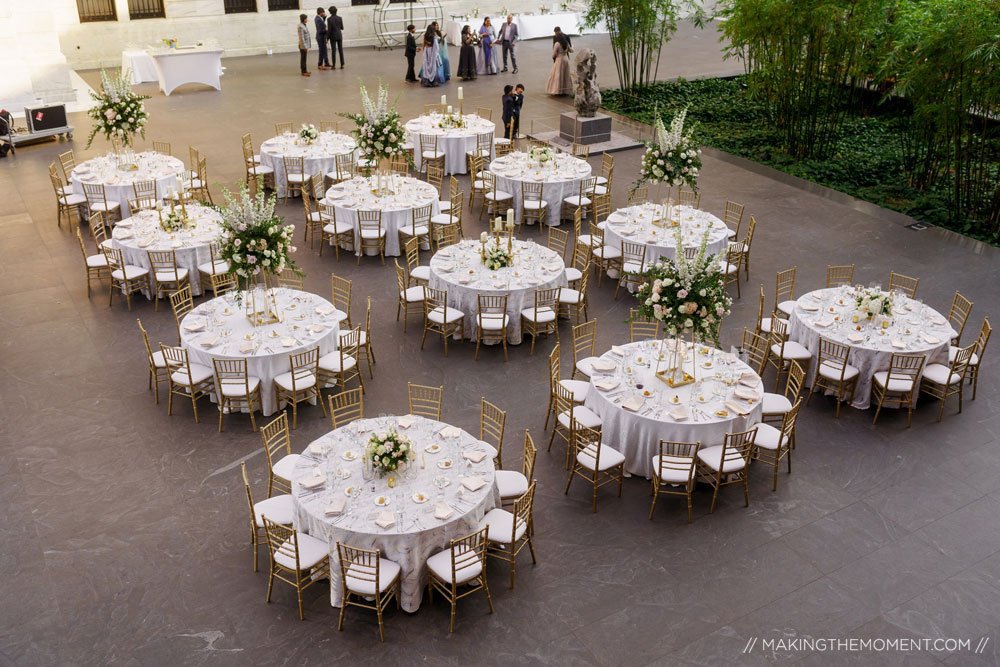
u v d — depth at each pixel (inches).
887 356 404.2
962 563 322.3
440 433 334.3
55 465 368.5
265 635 288.5
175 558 319.9
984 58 534.6
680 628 292.8
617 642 287.0
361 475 312.7
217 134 827.4
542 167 650.8
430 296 477.7
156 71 1018.1
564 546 330.0
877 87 879.1
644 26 926.4
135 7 1095.6
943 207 653.3
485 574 306.3
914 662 280.7
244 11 1167.6
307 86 1015.0
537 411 414.6
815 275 552.1
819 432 400.5
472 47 1047.0
